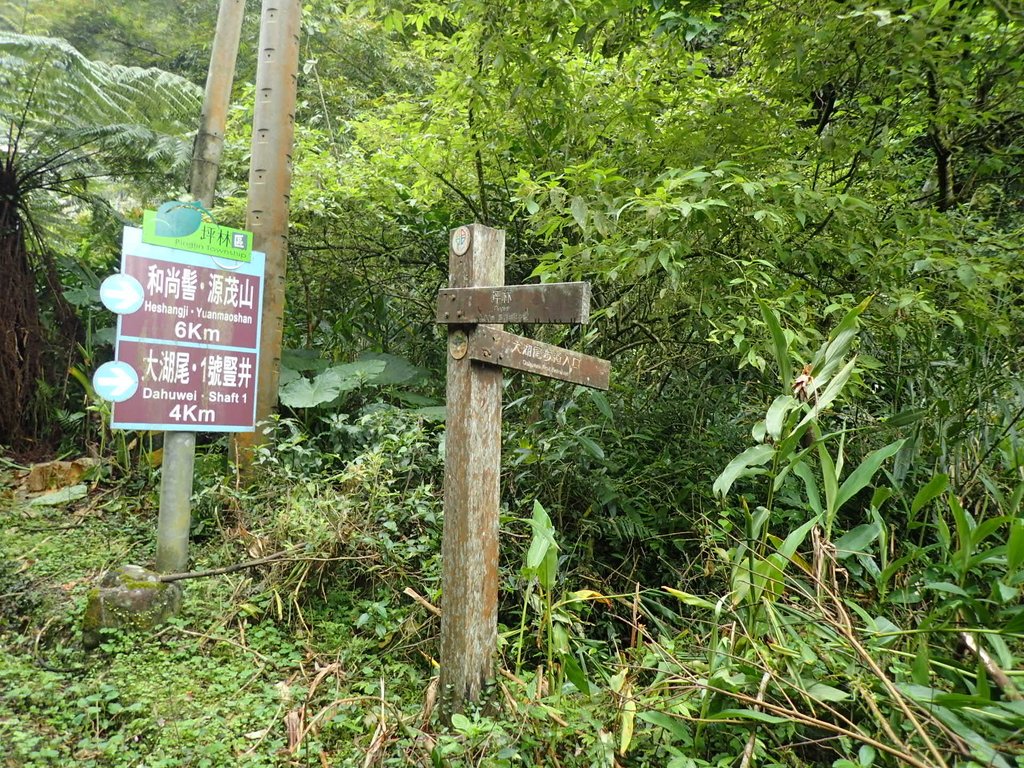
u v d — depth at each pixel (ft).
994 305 9.86
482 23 10.55
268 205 12.05
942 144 12.39
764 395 12.18
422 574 8.80
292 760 6.33
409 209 14.96
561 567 9.91
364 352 15.98
